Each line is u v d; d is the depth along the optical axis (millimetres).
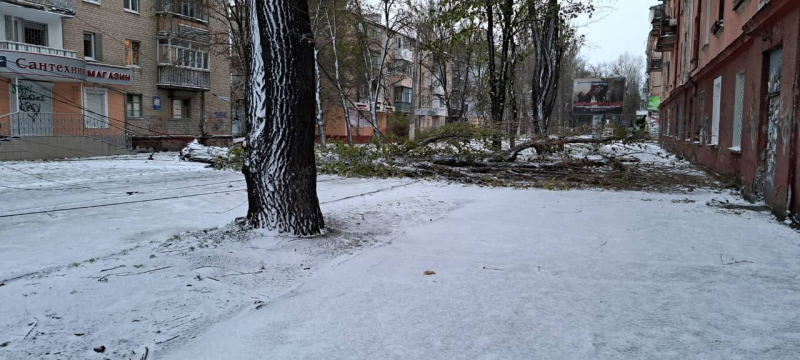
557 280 4508
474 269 4859
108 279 4246
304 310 3770
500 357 3002
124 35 25938
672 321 3539
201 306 3775
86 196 9656
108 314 3576
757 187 9062
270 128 5914
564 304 3887
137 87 26703
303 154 5996
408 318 3611
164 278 4293
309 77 6004
